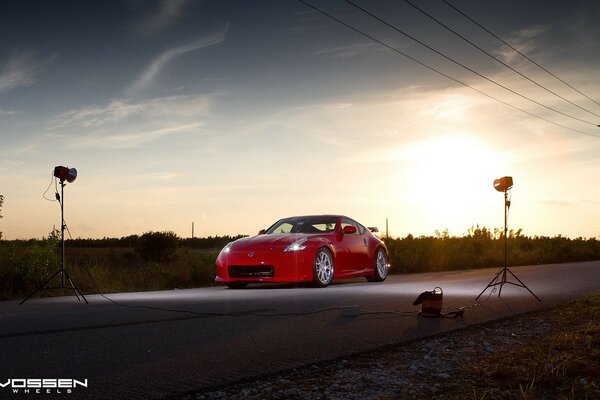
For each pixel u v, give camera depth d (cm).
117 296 1003
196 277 1462
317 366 490
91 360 484
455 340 614
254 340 577
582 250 3052
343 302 879
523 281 1365
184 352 520
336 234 1278
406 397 414
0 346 534
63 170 915
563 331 673
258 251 1155
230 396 403
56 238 1303
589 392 423
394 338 604
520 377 460
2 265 1173
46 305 848
